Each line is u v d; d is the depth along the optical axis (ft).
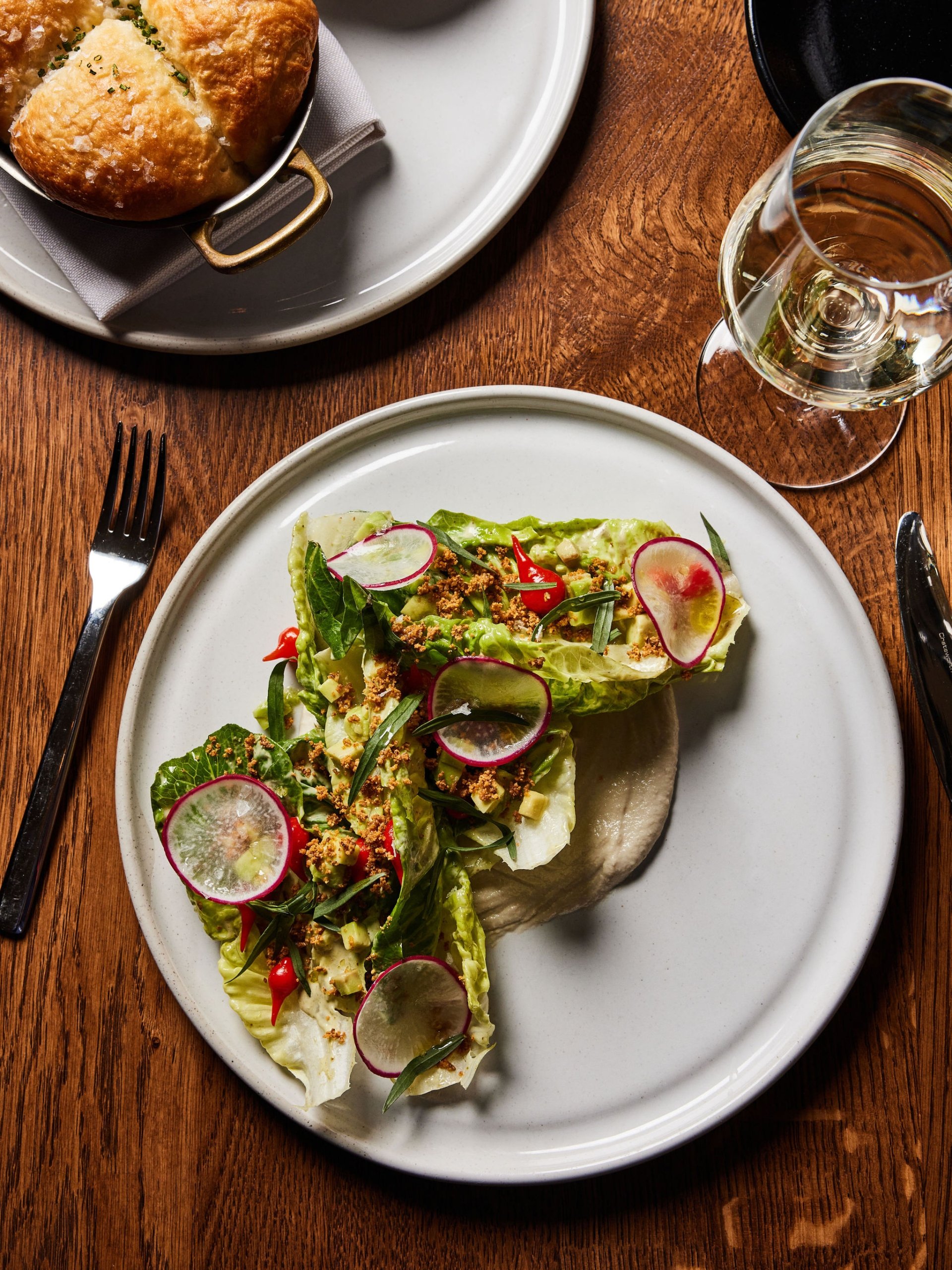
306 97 1.52
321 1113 1.53
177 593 1.59
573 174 1.65
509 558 1.54
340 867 1.46
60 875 1.63
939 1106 1.55
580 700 1.46
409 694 1.50
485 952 1.53
